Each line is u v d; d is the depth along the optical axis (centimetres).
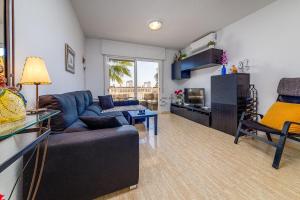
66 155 108
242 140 264
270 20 269
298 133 181
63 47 223
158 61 539
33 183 98
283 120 207
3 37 95
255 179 153
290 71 244
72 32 275
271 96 272
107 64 468
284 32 250
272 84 270
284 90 227
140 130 328
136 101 436
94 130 134
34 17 135
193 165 181
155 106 547
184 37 433
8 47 97
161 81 548
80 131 136
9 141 93
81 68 371
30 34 128
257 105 293
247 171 167
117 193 133
